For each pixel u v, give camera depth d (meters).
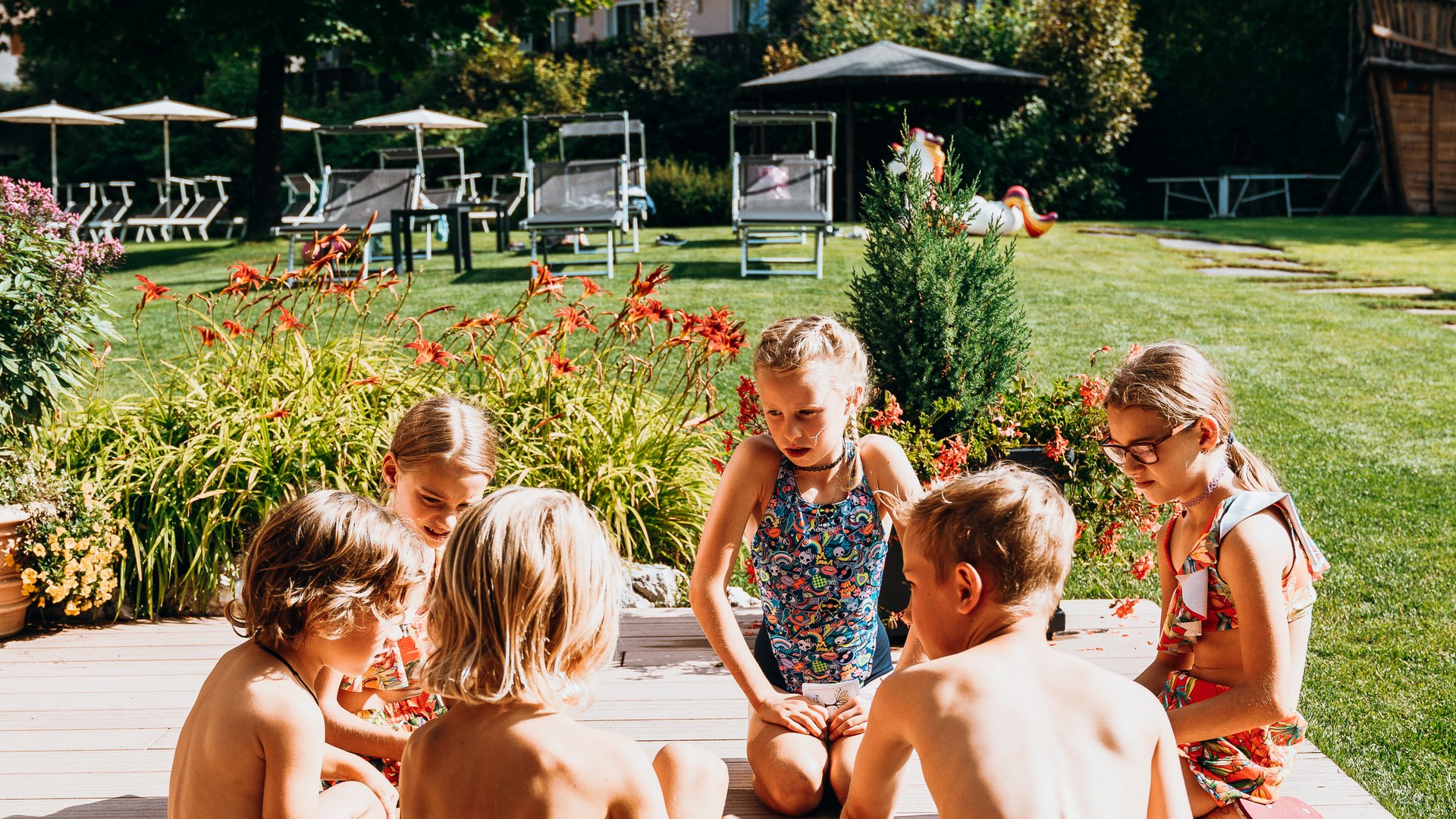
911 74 15.48
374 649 1.81
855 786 1.81
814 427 2.33
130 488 3.85
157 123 23.06
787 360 2.29
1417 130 17.48
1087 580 4.12
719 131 20.55
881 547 2.49
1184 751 2.08
